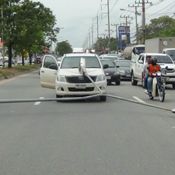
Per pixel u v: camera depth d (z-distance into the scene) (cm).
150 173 844
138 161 940
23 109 1886
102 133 1279
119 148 1071
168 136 1233
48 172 855
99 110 1819
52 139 1193
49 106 1978
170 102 2181
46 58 2491
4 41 6303
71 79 2117
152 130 1333
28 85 3566
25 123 1486
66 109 1858
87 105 2000
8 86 3453
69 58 2261
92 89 2127
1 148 1084
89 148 1073
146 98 2370
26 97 2433
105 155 997
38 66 9219
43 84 2491
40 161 945
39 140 1181
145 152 1027
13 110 1855
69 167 891
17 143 1145
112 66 3609
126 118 1587
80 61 2123
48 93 2691
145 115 1669
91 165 906
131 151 1038
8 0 6197
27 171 863
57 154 1011
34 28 6334
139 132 1295
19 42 6378
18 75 5656
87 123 1470
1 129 1368
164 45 4541
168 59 3294
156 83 2219
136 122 1491
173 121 1518
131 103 2092
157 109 1866
